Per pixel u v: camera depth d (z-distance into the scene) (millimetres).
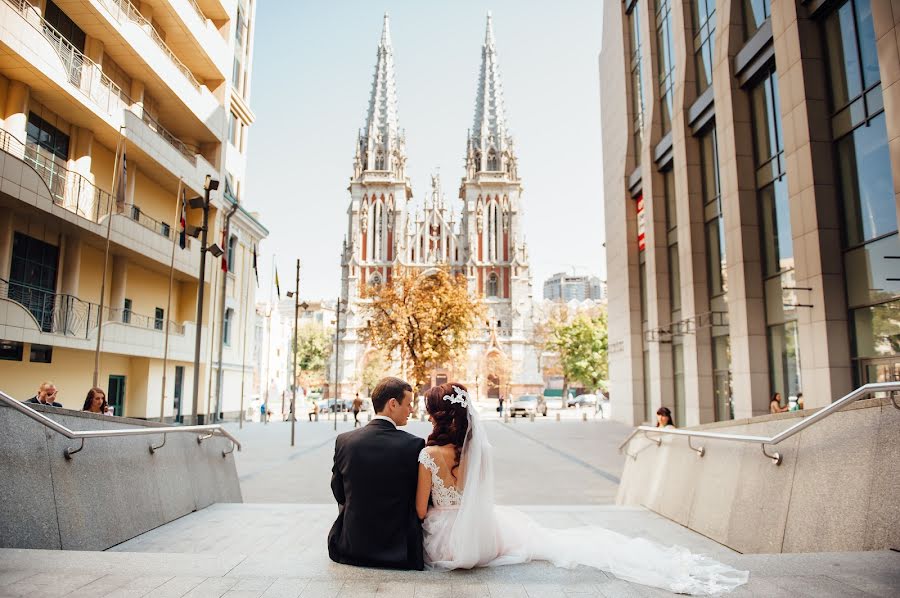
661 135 25359
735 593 3457
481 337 79812
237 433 28656
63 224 18797
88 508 5543
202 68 29125
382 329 38719
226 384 37156
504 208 85188
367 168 85625
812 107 13867
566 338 67750
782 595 3404
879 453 4672
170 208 27469
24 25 16203
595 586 3711
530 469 15594
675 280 24500
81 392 21359
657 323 24719
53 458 5195
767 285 17016
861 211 12938
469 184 85312
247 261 40844
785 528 5441
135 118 21625
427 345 37312
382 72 88812
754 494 6023
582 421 37938
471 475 4289
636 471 9453
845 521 4816
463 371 67688
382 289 40000
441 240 86062
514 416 44625
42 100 18719
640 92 29141
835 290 13352
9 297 17656
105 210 21922
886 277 12156
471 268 83062
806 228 13883
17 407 4727
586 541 4508
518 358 80625
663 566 3898
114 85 21516
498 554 4395
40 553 4168
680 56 22141
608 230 33625
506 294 83625
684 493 7488
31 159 17797
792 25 14305
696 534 6867
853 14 13039
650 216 25469
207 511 7855
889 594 3391
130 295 24844
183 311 29375
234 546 5965
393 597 3412
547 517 7781
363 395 73938
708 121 20578
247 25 38500
